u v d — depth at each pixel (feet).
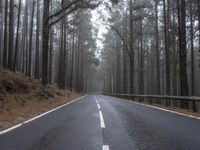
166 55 114.52
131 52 148.25
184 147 27.58
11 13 108.99
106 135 33.91
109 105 84.99
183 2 79.77
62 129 38.24
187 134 34.50
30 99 79.05
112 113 59.41
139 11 143.02
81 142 29.96
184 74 78.43
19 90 81.10
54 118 50.42
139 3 141.69
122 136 33.24
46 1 97.04
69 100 116.47
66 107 75.61
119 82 235.20
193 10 116.06
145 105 85.71
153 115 55.21
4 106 59.21
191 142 29.86
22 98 75.05
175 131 36.60
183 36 79.36
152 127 39.91
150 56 235.61
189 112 62.34
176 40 135.03
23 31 204.33
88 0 95.35
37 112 61.93
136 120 47.47
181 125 41.75
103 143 29.48
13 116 52.01
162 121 46.14
